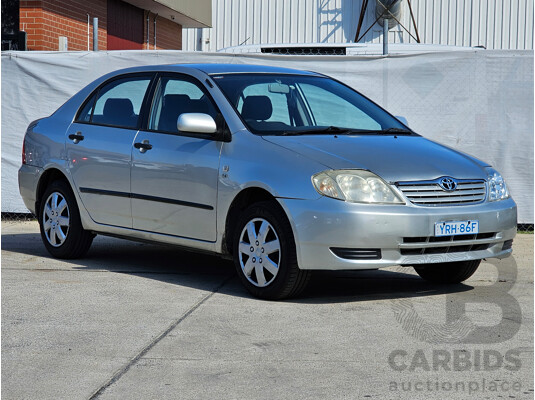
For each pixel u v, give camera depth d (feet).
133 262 25.84
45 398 13.05
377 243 19.04
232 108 21.76
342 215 18.89
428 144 22.09
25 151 27.14
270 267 20.01
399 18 75.20
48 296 20.33
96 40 36.35
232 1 77.97
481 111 32.55
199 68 23.45
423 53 32.73
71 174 25.32
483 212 20.26
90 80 34.47
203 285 22.16
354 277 24.03
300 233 19.31
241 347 15.98
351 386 13.70
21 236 31.32
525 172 32.53
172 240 22.62
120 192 23.80
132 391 13.39
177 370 14.51
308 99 23.30
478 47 47.65
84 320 17.97
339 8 76.95
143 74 24.54
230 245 21.40
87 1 50.96
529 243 30.32
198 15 68.03
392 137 22.13
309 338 16.70
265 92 22.68
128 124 24.22
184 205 22.00
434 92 32.78
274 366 14.79
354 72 33.04
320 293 21.40
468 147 32.76
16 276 22.93
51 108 34.81
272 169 19.99
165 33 67.31
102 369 14.55
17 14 40.37
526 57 32.24
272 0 77.41
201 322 17.90
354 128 22.85
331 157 19.84
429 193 19.70
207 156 21.49
